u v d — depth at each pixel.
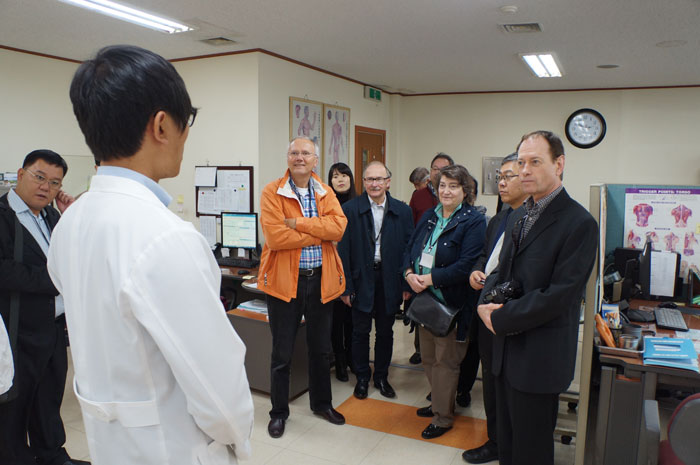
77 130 4.41
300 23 3.33
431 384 2.57
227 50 4.07
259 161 4.09
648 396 1.88
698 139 5.57
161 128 0.76
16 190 2.01
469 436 2.54
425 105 6.55
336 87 5.14
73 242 0.78
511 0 2.87
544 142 1.67
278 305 2.49
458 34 3.59
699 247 2.64
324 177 5.01
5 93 3.87
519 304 1.67
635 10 3.02
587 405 2.03
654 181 5.76
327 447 2.42
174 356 0.70
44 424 2.07
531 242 1.73
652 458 1.44
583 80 5.34
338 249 2.91
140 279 0.69
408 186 6.74
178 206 4.58
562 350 1.69
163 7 2.98
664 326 2.22
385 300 2.93
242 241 4.04
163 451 0.76
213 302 0.75
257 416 2.72
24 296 1.94
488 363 2.23
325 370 2.66
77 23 3.29
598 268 2.10
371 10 3.06
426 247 2.61
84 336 0.77
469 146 6.40
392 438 2.51
